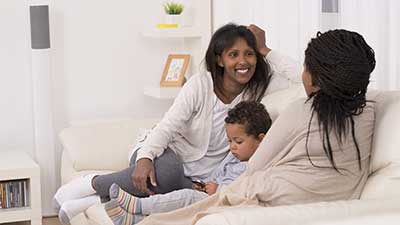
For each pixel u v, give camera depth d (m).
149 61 4.69
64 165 3.90
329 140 2.21
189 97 3.11
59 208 3.14
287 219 1.83
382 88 3.18
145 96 4.70
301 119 2.28
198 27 4.54
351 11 3.35
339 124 2.21
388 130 2.22
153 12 4.66
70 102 4.56
